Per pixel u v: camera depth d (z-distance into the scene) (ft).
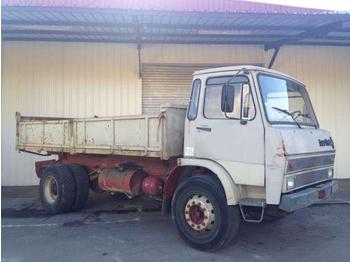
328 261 16.70
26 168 37.32
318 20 29.12
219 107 18.30
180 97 38.50
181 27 31.19
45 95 37.29
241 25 31.12
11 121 37.06
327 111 40.04
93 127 24.21
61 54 37.37
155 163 22.88
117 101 37.73
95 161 26.40
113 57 37.73
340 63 40.24
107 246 18.76
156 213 25.80
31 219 24.41
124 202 29.40
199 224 18.01
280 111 18.39
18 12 27.22
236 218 17.65
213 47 38.50
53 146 27.12
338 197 30.53
